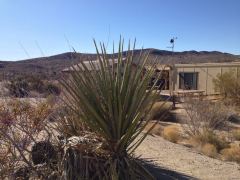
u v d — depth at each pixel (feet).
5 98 7.62
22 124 7.53
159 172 10.69
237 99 42.11
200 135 21.86
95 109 8.04
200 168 13.41
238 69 45.83
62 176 7.52
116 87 8.07
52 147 8.21
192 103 26.68
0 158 7.13
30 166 7.57
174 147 17.79
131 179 7.77
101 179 7.60
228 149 19.39
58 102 8.70
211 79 50.44
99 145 7.95
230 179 12.17
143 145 16.28
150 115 9.31
